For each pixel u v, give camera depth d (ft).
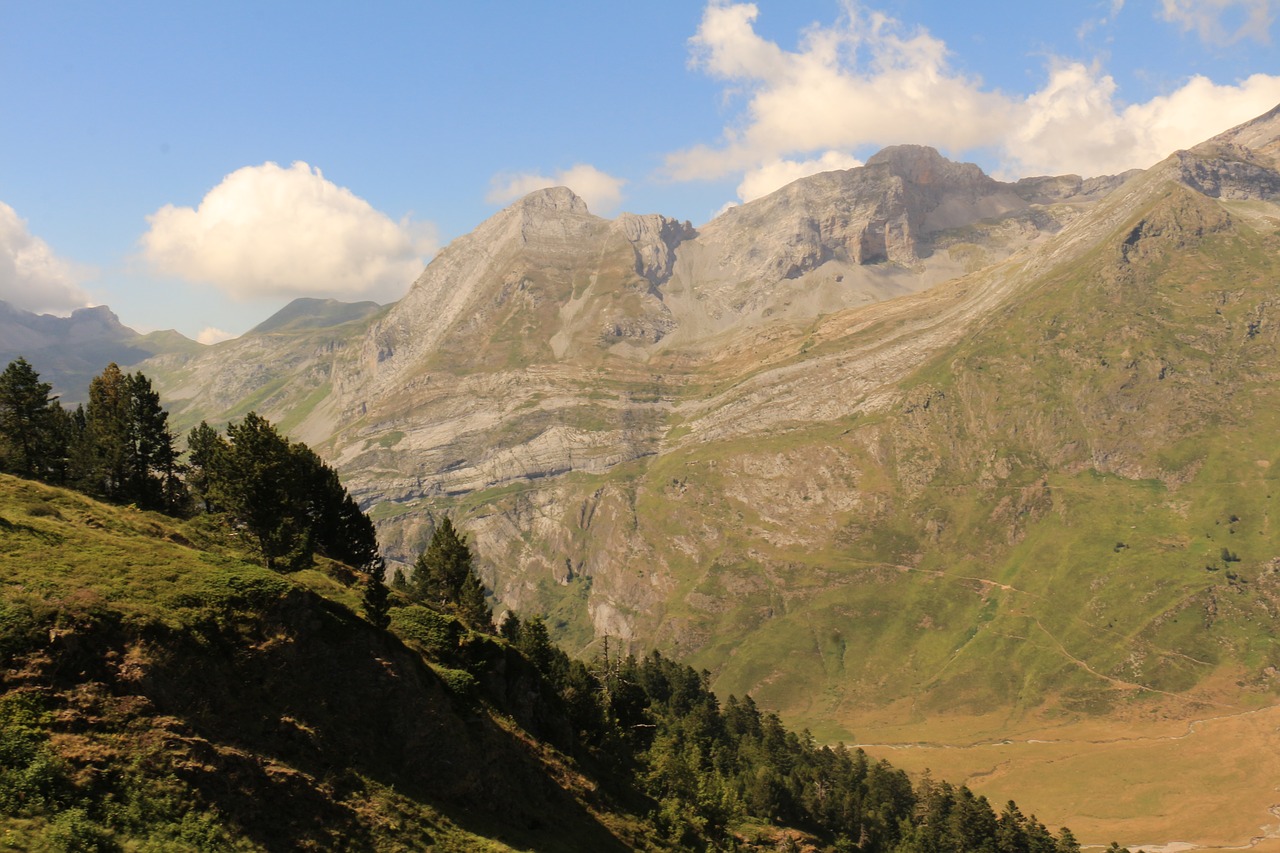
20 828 141.49
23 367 376.27
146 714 176.35
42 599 180.65
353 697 228.43
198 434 438.40
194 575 217.36
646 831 315.78
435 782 235.61
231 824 172.35
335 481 436.35
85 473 383.24
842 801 586.45
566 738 344.69
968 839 561.43
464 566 447.01
